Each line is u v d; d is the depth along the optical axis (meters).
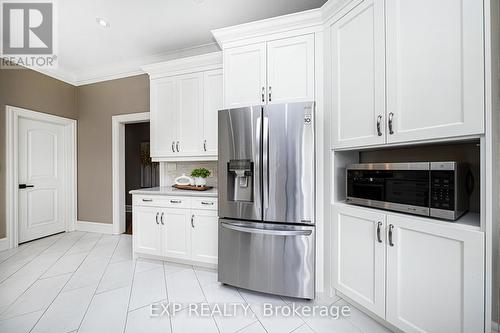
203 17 2.43
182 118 2.73
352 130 1.58
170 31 2.69
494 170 1.04
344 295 1.77
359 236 1.54
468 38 1.06
